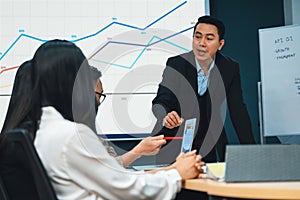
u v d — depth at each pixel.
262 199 1.29
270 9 3.33
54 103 1.44
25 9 3.13
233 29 3.30
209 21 2.52
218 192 1.30
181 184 1.48
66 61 1.43
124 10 3.20
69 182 1.38
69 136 1.37
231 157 1.40
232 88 2.61
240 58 3.29
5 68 3.10
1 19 3.11
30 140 1.23
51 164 1.38
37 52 1.46
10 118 1.47
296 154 1.41
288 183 1.33
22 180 1.32
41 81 1.43
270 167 1.39
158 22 3.22
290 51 2.70
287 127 2.69
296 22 3.28
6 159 1.32
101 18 3.17
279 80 2.71
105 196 1.39
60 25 3.15
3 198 1.37
